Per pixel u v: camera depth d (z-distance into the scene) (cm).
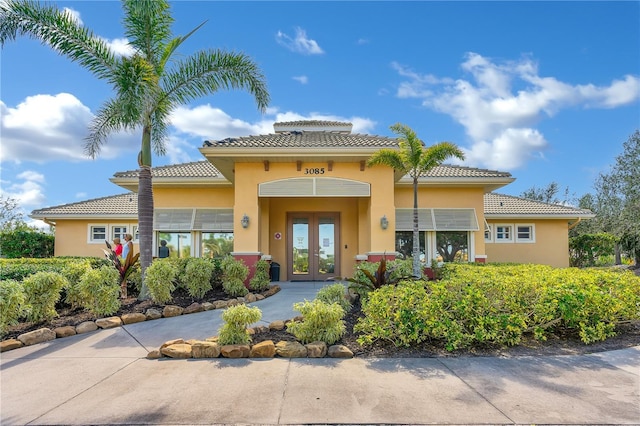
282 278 1673
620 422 411
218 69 1152
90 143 1184
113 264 1131
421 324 673
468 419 421
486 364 602
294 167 1351
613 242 2217
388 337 680
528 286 756
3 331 758
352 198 1695
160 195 1703
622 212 1948
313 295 1198
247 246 1316
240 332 682
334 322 704
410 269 1161
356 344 691
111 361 627
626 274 917
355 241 1684
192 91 1157
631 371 569
